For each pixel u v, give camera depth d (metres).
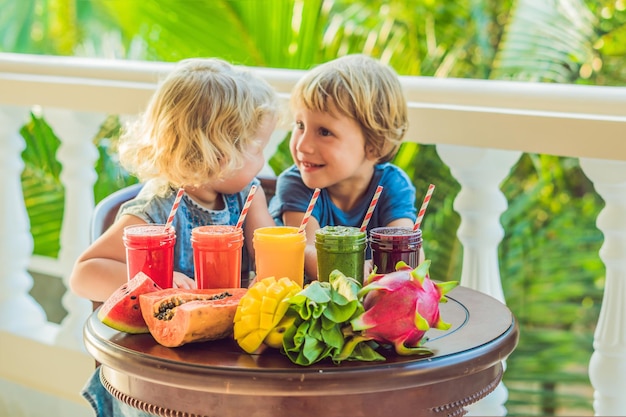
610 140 1.79
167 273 1.53
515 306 3.67
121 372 1.32
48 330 2.74
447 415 1.30
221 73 1.76
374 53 3.84
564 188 4.06
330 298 1.27
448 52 3.88
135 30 4.09
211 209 1.87
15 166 2.69
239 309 1.32
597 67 3.86
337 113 1.79
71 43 4.77
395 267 1.44
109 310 1.40
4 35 4.77
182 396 1.29
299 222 1.92
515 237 3.65
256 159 1.80
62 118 2.54
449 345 1.33
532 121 1.87
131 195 1.93
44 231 3.73
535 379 4.01
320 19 3.55
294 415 1.25
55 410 2.62
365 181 1.93
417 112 2.01
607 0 3.79
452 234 3.46
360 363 1.26
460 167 2.05
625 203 1.88
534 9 3.79
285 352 1.28
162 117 1.71
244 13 3.57
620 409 1.98
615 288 1.93
